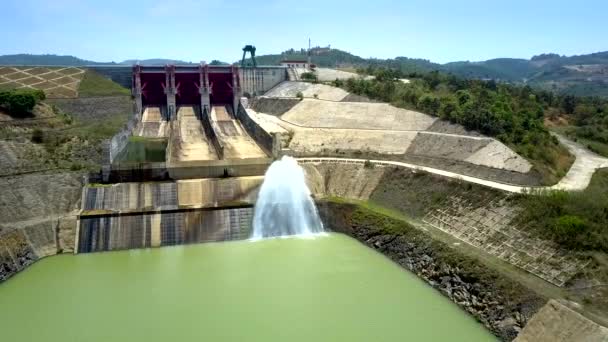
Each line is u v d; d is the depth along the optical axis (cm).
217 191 6862
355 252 5953
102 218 6134
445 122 8325
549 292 4072
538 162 6506
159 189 6650
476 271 4647
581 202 4853
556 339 3666
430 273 5100
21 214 5834
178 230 6291
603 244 4328
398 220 6100
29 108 7862
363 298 4747
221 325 4231
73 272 5316
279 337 4044
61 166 6731
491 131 7488
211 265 5525
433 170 6950
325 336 4069
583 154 7750
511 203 5344
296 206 6862
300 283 5062
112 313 4419
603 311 3744
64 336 4047
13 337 4019
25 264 5397
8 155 6425
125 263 5578
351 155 8225
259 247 6131
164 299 4691
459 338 4053
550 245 4575
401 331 4150
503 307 4184
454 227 5641
